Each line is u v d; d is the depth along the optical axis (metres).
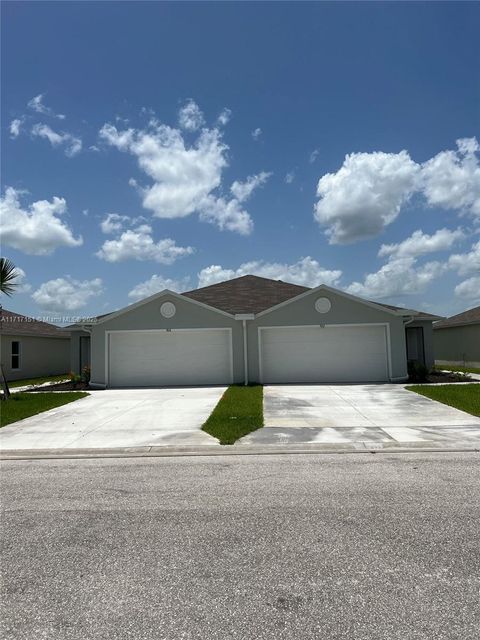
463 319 26.64
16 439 10.05
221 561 4.12
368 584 3.66
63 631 3.14
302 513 5.25
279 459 8.08
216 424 10.94
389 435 9.75
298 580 3.75
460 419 11.30
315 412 12.51
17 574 3.95
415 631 3.04
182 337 19.27
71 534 4.79
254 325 19.14
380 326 19.00
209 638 3.03
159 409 13.58
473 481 6.42
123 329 19.25
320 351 19.02
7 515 5.39
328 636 3.02
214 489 6.30
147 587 3.70
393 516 5.09
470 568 3.88
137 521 5.12
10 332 24.05
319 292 19.06
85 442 9.70
